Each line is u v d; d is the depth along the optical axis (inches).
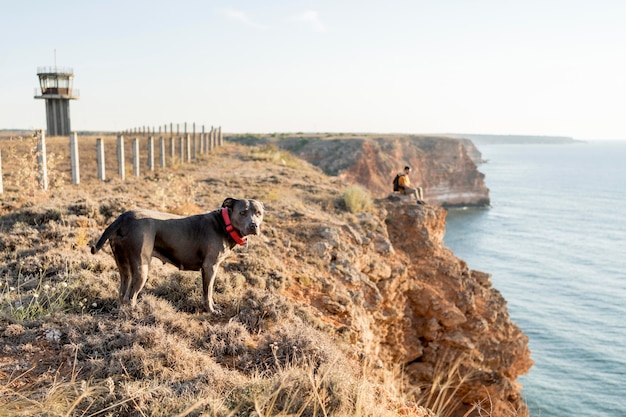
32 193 627.8
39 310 302.4
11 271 375.9
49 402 206.8
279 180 1010.7
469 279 860.6
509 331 890.7
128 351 255.4
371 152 5280.5
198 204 693.3
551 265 3080.7
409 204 903.7
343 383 242.1
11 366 246.4
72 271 365.1
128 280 310.7
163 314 311.0
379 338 592.4
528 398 1419.8
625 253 3484.3
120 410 211.8
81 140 1919.3
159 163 1194.0
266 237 558.3
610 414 1346.0
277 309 358.0
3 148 1124.5
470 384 727.7
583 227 4569.4
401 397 367.2
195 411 210.7
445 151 6156.5
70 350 264.5
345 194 856.9
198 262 325.7
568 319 2098.9
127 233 298.8
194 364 259.4
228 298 360.5
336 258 581.0
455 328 759.7
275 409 217.0
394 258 745.0
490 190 7741.1
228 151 1850.4
